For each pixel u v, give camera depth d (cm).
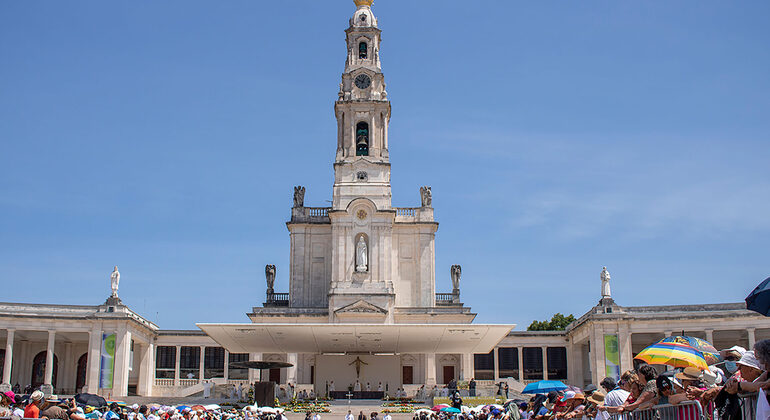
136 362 9131
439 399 6562
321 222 9156
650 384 1550
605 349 7731
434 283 9081
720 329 7550
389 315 8519
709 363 1920
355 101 9169
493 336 6656
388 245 8788
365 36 9538
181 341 9138
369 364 7850
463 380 8344
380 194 8931
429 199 9300
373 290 8606
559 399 2389
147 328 8681
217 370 9462
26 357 8725
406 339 6800
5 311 7788
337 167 9038
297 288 9019
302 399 6969
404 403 6812
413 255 9131
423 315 8712
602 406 1659
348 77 9319
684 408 1459
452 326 6322
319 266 9112
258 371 8731
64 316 7825
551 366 9400
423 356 8794
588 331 8100
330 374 7838
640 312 7944
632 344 8844
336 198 8944
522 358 9306
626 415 1803
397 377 7825
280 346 7212
